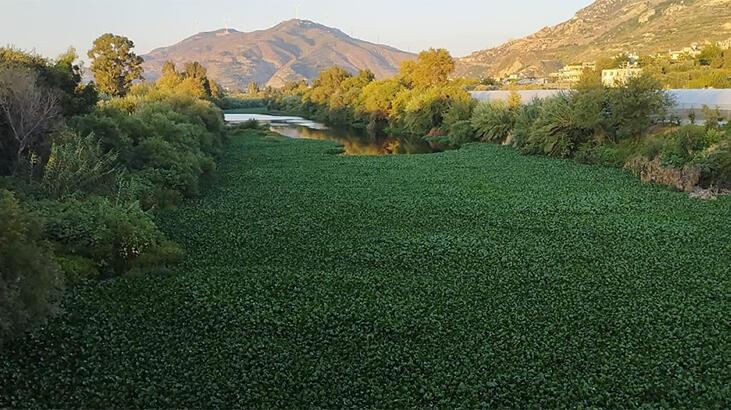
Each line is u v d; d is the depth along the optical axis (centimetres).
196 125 6438
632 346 1902
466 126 8481
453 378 1717
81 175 3228
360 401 1605
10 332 1706
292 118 14538
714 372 1739
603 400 1605
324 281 2489
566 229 3309
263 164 6044
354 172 5506
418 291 2380
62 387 1645
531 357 1833
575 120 6191
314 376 1714
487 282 2480
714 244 2959
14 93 3488
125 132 4569
